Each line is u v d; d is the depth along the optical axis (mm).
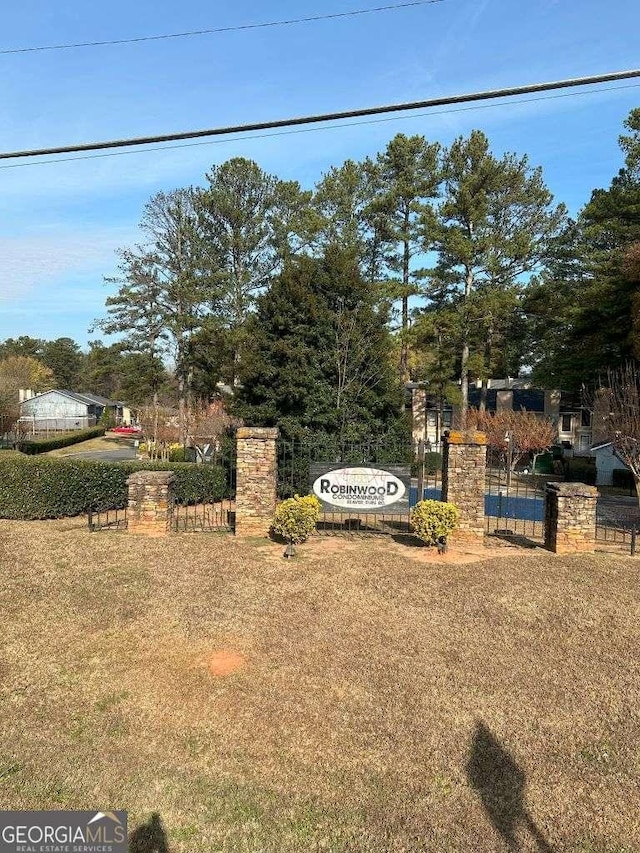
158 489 10781
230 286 28250
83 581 8086
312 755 4605
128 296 30875
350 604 7527
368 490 11000
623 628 6984
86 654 6145
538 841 3744
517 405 37500
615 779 4359
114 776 4293
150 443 31562
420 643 6520
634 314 22062
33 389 63562
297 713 5148
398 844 3711
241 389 16266
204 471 15367
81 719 5016
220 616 7094
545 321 30188
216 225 29062
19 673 5723
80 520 12594
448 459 10867
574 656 6293
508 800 4125
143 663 5973
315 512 10273
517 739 4824
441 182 29250
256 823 3891
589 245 27938
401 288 28484
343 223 29953
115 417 66375
